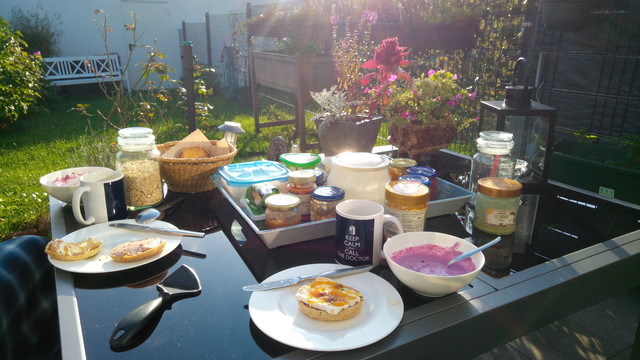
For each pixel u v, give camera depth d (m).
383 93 1.97
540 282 0.91
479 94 3.90
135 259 0.98
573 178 2.42
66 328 0.77
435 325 0.77
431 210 1.25
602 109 3.67
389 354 0.71
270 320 0.75
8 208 3.26
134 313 0.79
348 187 1.14
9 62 5.61
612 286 1.03
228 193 1.34
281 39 4.75
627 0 3.32
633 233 1.15
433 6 4.09
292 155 1.44
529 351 1.87
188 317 0.81
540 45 3.92
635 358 1.31
